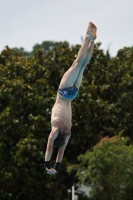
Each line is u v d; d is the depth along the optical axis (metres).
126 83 109.31
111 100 113.06
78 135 104.38
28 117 99.12
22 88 101.44
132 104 108.00
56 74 109.69
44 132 100.75
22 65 107.19
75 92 31.56
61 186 101.06
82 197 107.38
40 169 98.56
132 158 90.62
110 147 91.50
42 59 113.00
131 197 94.06
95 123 106.25
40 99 101.06
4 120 97.31
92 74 111.69
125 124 106.69
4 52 113.25
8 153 97.06
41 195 97.88
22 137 98.25
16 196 99.38
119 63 114.31
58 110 31.33
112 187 92.25
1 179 95.62
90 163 91.06
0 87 101.62
